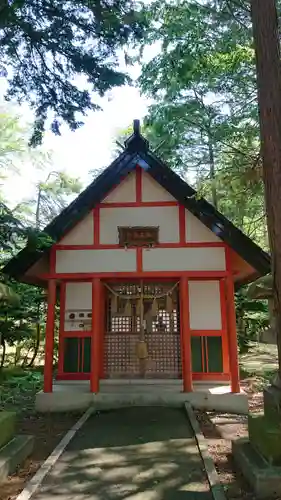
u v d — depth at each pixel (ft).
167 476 14.88
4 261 31.65
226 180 24.64
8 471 14.67
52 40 17.29
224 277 27.04
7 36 16.93
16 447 16.05
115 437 19.47
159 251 27.32
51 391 25.96
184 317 26.63
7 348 54.24
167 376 29.48
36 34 16.89
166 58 31.83
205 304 31.14
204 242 27.32
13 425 17.12
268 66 13.83
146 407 25.14
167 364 29.68
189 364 26.18
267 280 32.37
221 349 30.35
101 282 29.27
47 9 16.39
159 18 29.09
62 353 31.12
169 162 46.50
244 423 22.31
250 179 24.26
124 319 30.53
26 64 18.15
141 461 16.37
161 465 15.93
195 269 26.94
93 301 27.07
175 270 26.99
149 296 29.66
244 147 27.66
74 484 14.20
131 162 27.94
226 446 18.25
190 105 39.17
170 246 27.37
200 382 29.55
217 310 30.99
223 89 37.45
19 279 28.14
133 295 29.63
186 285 26.89
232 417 23.66
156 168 27.71
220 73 33.96
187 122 41.42
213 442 18.88
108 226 28.22
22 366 43.16
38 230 21.56
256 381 34.19
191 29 29.27
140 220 28.30
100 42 17.75
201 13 27.81
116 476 14.89
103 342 30.14
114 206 28.60
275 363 43.47
